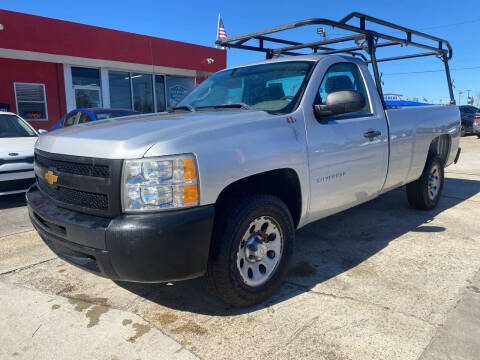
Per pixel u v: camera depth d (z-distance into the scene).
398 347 2.32
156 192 2.26
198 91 4.07
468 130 18.58
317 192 3.18
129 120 3.08
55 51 13.02
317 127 3.17
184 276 2.38
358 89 3.87
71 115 9.62
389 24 4.27
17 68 13.18
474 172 8.72
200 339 2.45
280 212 2.85
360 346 2.34
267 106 3.29
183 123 2.66
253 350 2.33
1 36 11.87
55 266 3.59
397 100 6.21
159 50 15.82
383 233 4.38
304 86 3.24
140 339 2.46
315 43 4.86
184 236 2.28
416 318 2.62
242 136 2.62
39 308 2.84
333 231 4.47
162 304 2.88
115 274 2.34
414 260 3.59
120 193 2.29
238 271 2.61
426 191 5.04
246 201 2.62
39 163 3.05
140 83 16.66
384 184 4.09
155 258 2.25
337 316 2.66
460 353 2.26
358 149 3.54
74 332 2.54
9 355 2.32
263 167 2.66
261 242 2.77
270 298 2.93
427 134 4.71
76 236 2.41
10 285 3.21
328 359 2.24
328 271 3.39
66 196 2.62
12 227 4.82
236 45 4.80
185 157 2.31
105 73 15.30
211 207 2.38
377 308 2.75
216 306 2.85
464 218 4.91
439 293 2.95
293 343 2.38
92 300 2.96
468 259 3.59
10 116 7.07
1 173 5.51
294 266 3.51
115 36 14.43
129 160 2.27
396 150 4.11
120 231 2.22
